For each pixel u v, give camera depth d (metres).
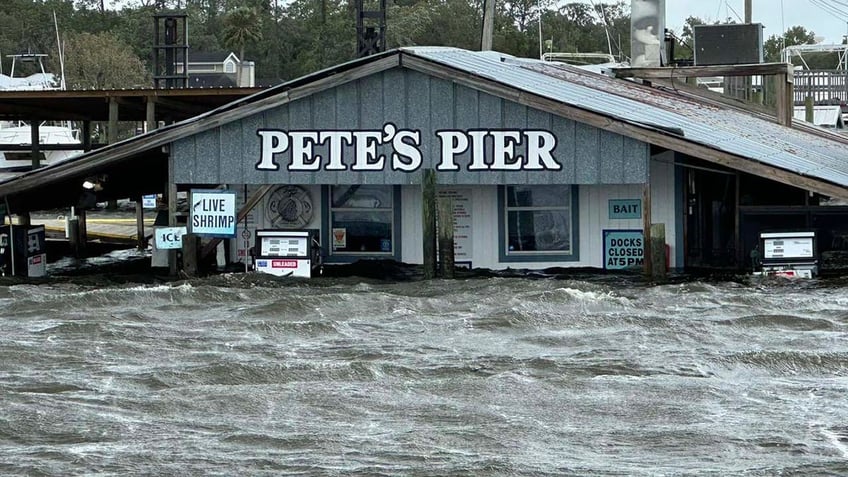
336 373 20.75
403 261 34.81
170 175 32.94
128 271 35.56
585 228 34.41
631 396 19.48
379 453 16.78
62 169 33.22
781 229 33.22
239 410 18.70
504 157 32.09
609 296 27.84
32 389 19.64
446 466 16.27
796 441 17.30
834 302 27.22
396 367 21.00
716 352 22.19
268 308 26.67
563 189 34.38
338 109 32.44
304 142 32.53
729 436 17.53
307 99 32.47
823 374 21.05
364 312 26.45
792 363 21.47
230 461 16.42
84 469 16.09
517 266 34.53
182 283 31.17
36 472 15.94
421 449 16.97
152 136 32.75
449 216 31.39
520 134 32.03
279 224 34.91
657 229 31.31
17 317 25.95
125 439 17.31
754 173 30.61
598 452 16.89
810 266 31.62
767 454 16.80
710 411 18.72
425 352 22.38
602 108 32.72
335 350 22.55
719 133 34.72
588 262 34.47
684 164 33.38
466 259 34.66
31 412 18.39
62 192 40.56
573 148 31.89
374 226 34.88
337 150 32.47
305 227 34.81
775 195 35.31
